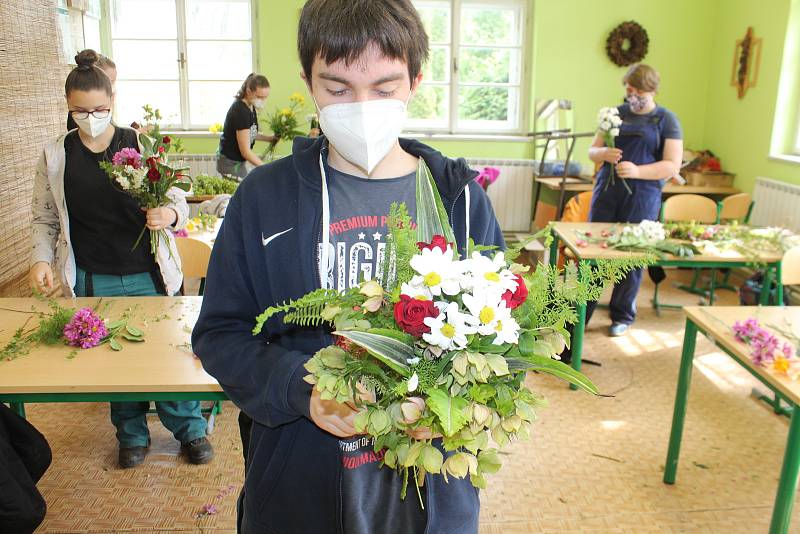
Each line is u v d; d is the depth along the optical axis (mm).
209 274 1083
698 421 3098
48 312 2238
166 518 2338
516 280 854
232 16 6457
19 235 3879
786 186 4961
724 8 6113
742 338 2117
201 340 1061
